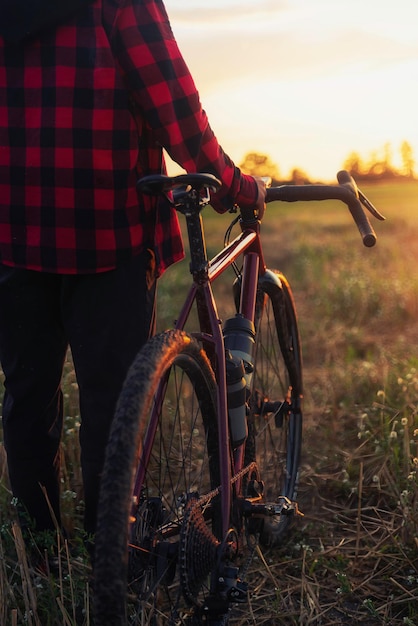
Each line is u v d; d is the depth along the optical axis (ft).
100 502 4.67
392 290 24.00
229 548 6.40
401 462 10.86
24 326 7.43
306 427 12.99
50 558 8.16
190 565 5.76
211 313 6.62
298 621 7.89
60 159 6.56
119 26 6.35
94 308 7.06
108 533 4.60
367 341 19.36
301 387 10.16
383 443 11.16
